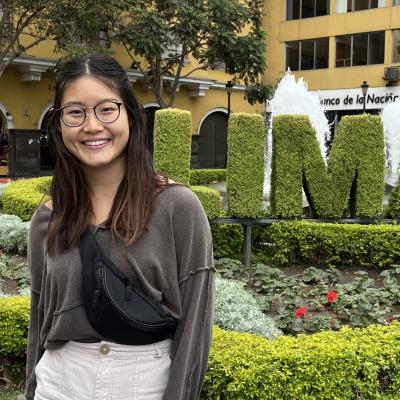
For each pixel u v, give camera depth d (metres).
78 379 1.65
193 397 1.70
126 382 1.62
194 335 1.66
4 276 5.51
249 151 6.03
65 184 1.71
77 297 1.65
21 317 3.43
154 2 15.90
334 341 2.98
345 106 24.59
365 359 2.83
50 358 1.74
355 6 24.16
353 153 6.19
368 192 6.22
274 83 25.94
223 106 24.14
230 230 6.35
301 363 2.72
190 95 22.73
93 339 1.66
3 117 18.09
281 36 26.16
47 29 14.41
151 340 1.63
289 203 6.11
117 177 1.72
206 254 1.69
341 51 24.70
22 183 9.52
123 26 15.03
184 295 1.67
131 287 1.61
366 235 5.70
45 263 1.76
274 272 5.28
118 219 1.64
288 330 4.02
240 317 3.77
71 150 1.69
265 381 2.66
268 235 6.37
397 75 22.75
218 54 16.27
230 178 6.04
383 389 2.89
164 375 1.66
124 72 1.74
